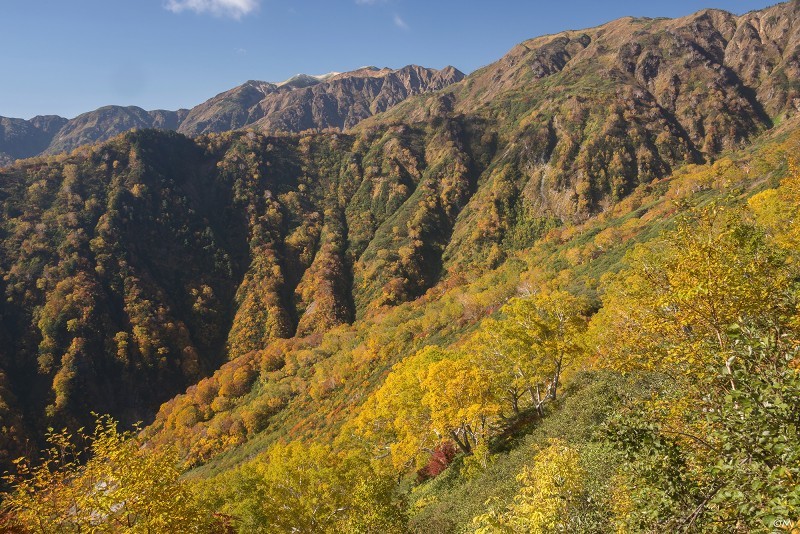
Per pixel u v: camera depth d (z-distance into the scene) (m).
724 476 5.75
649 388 18.23
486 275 145.75
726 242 11.98
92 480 12.51
